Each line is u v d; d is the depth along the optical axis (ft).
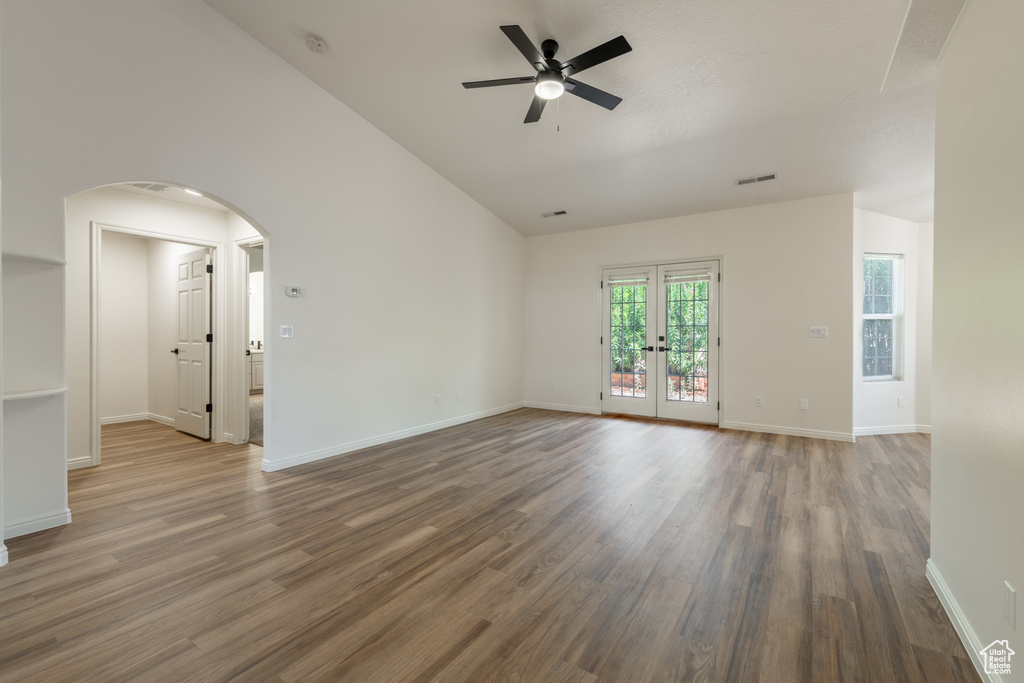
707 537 8.28
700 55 10.17
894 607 6.16
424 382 16.79
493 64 11.42
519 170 16.46
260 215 11.69
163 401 18.42
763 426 16.90
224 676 4.89
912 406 17.38
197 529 8.57
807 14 8.86
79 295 12.52
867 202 16.20
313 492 10.56
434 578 6.90
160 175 9.82
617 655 5.23
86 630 5.63
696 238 18.22
